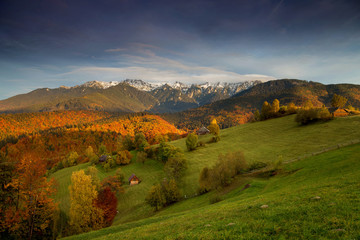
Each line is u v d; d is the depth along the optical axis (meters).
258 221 15.43
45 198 38.91
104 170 105.81
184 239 15.05
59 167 142.38
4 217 36.06
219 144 108.44
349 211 13.92
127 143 145.00
